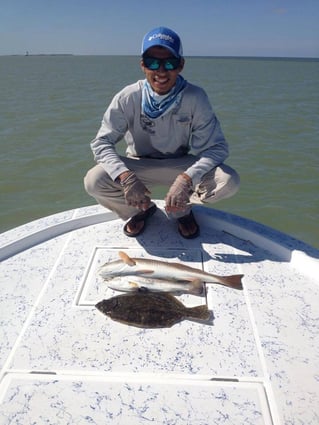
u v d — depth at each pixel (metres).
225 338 2.11
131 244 2.98
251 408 1.73
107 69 69.62
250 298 2.41
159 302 2.27
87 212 3.30
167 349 2.04
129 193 2.68
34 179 8.09
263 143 10.89
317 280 2.58
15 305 2.33
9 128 12.55
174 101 2.69
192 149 2.97
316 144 10.80
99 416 1.70
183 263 2.76
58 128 12.67
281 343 2.08
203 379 1.87
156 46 2.46
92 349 2.03
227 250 2.93
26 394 1.79
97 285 2.51
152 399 1.77
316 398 1.78
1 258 2.79
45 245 2.96
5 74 48.16
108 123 2.85
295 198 7.20
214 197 2.84
